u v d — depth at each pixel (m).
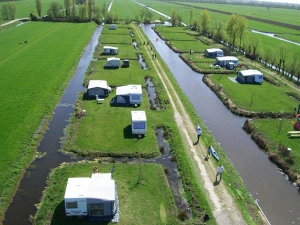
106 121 49.19
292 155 41.75
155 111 53.59
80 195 28.92
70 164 38.06
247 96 62.56
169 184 35.47
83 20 154.88
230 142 46.34
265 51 91.75
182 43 113.94
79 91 62.94
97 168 37.06
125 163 38.47
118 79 69.12
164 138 45.41
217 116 55.03
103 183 30.70
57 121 49.75
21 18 162.25
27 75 69.50
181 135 46.00
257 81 70.75
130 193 32.97
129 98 55.50
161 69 79.31
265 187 36.50
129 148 41.81
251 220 30.56
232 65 81.19
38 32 122.31
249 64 87.12
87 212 29.42
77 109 53.59
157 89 64.56
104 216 29.66
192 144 43.81
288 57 89.12
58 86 64.06
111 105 55.56
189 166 38.22
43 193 33.34
